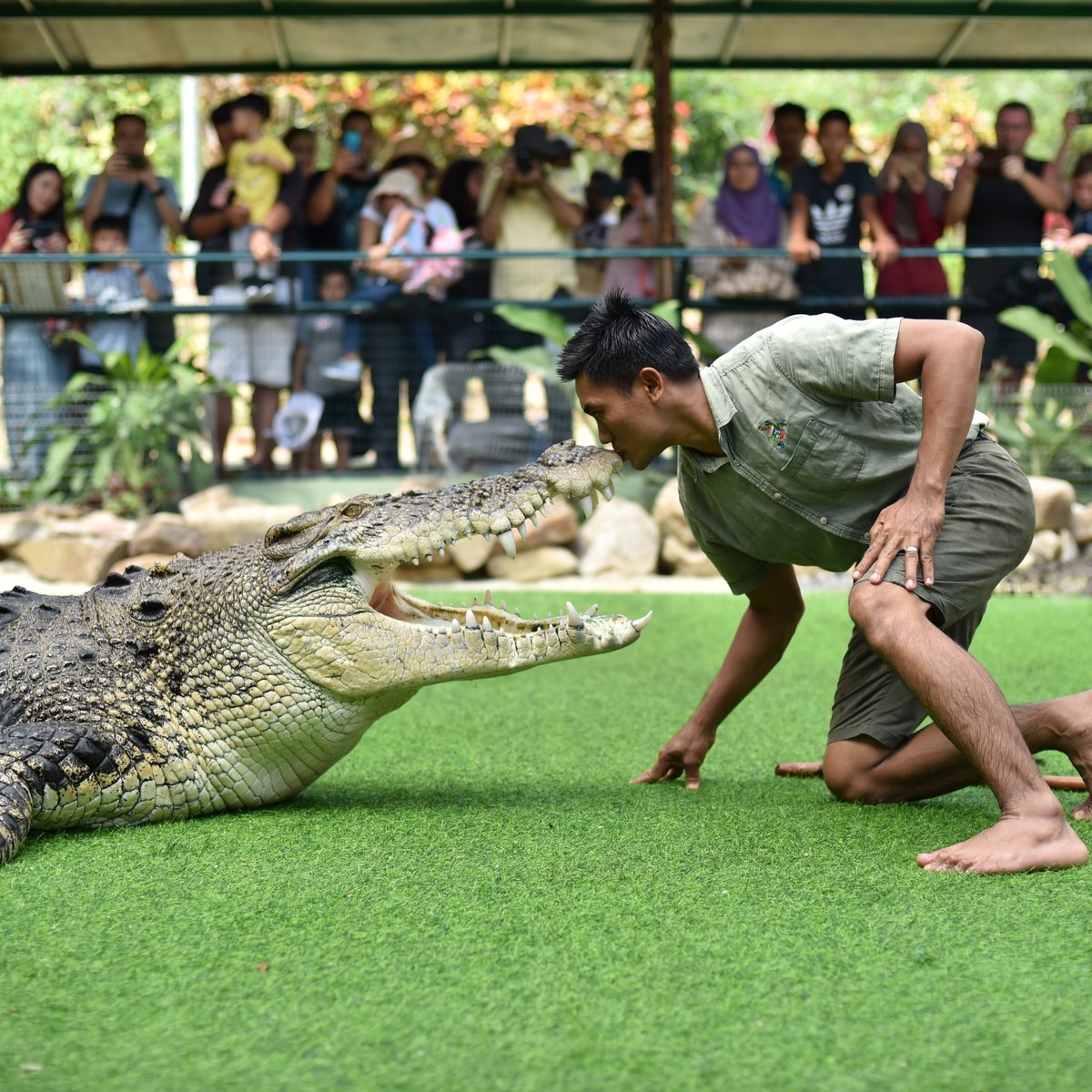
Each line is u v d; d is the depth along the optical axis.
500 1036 2.19
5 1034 2.22
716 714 4.05
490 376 9.94
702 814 3.65
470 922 2.73
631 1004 2.31
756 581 3.94
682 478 3.83
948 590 3.39
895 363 3.33
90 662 3.69
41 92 18.14
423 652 3.64
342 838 3.40
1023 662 6.42
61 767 3.41
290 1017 2.27
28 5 10.13
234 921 2.75
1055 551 9.52
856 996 2.32
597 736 4.90
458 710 5.44
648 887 2.95
